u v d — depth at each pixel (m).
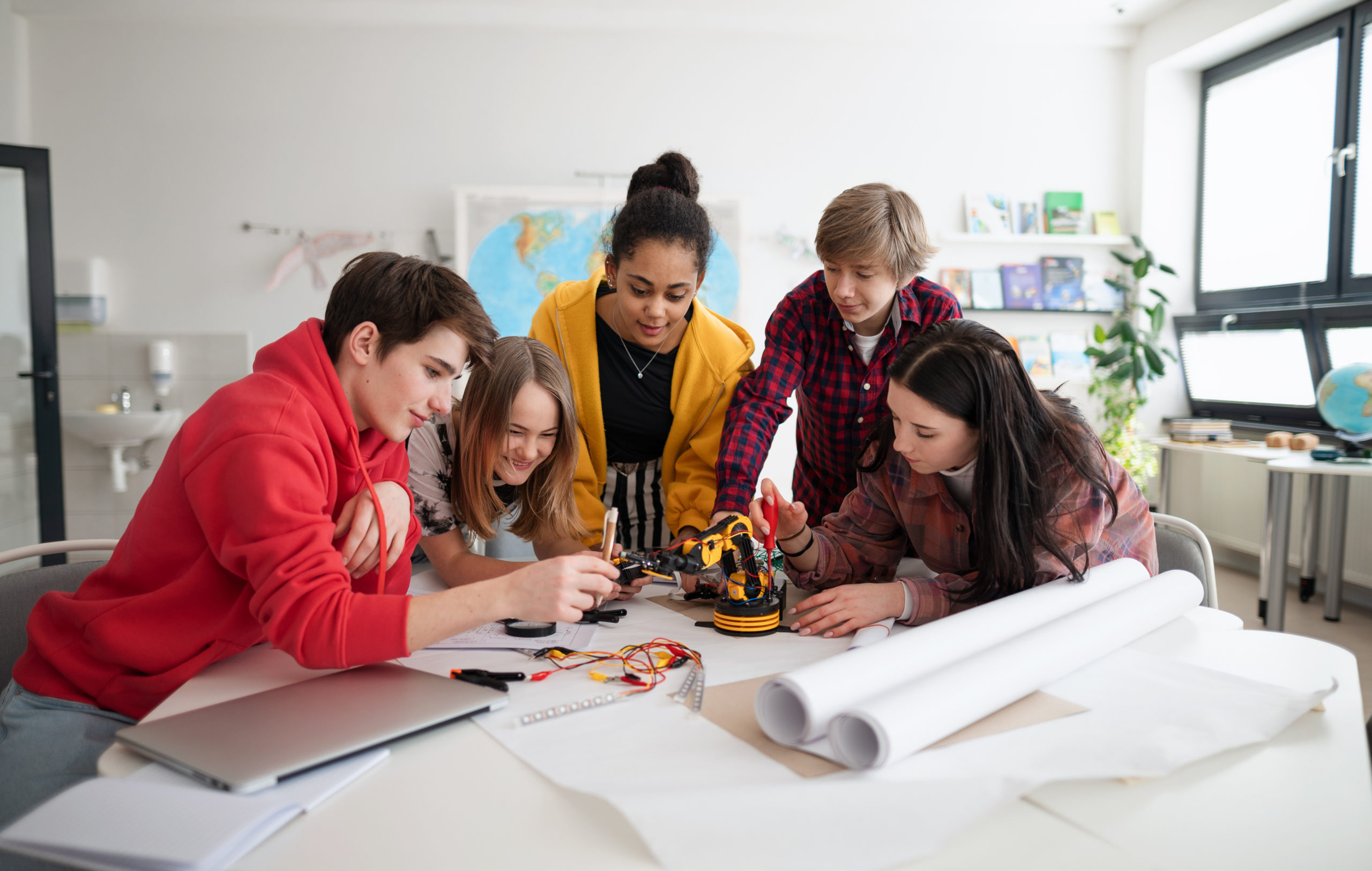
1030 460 1.09
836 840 0.59
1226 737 0.74
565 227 4.07
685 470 1.65
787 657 1.00
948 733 0.72
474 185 4.15
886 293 1.47
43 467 3.60
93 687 0.97
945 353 1.07
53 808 0.61
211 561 0.94
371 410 1.03
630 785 0.67
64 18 3.93
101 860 0.56
